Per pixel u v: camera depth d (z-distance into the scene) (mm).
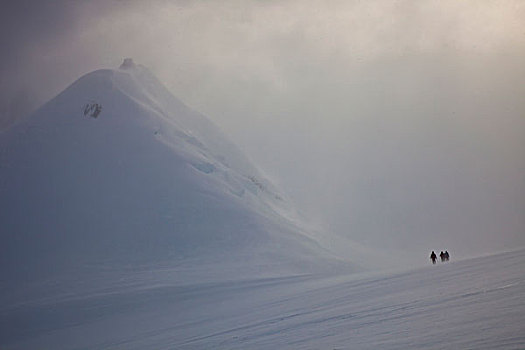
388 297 49719
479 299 35188
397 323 32969
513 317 27031
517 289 36000
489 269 55688
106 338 88125
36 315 155375
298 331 39812
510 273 46781
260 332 44625
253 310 71250
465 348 22531
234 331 50281
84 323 133875
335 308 50219
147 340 65250
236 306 88062
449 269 69250
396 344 26375
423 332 28016
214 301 118125
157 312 121188
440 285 49875
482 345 22469
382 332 30766
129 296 163000
